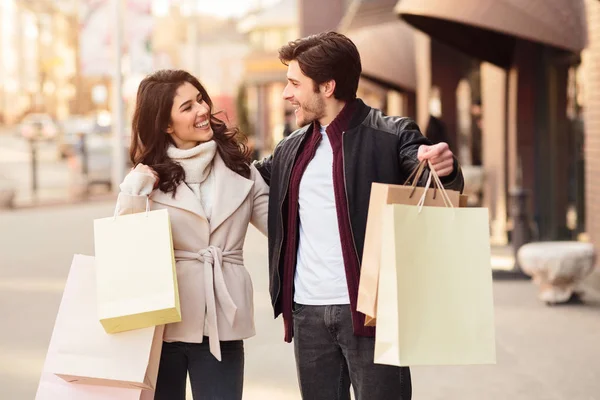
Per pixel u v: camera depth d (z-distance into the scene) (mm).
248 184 5445
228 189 5371
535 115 17344
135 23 37188
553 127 16984
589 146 13617
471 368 9000
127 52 37312
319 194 5094
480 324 4414
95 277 4930
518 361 9180
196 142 5414
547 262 12055
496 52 17500
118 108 35156
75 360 4859
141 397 5105
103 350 4855
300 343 5195
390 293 4352
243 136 5578
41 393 5031
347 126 5074
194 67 67625
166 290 4730
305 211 5133
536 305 12141
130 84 37312
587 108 13703
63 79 131500
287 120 53844
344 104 5117
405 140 5000
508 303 12328
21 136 87750
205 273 5234
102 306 4758
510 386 8289
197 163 5301
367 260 4648
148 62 37406
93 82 120625
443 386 8359
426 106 24219
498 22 13531
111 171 38438
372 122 5082
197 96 5324
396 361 4293
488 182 19969
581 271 12086
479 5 13727
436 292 4387
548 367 8906
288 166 5215
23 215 28312
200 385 5297
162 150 5309
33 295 13656
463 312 4406
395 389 5035
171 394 5332
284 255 5242
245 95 77438
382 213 4602
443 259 4406
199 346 5273
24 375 9070
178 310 4770
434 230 4406
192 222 5262
